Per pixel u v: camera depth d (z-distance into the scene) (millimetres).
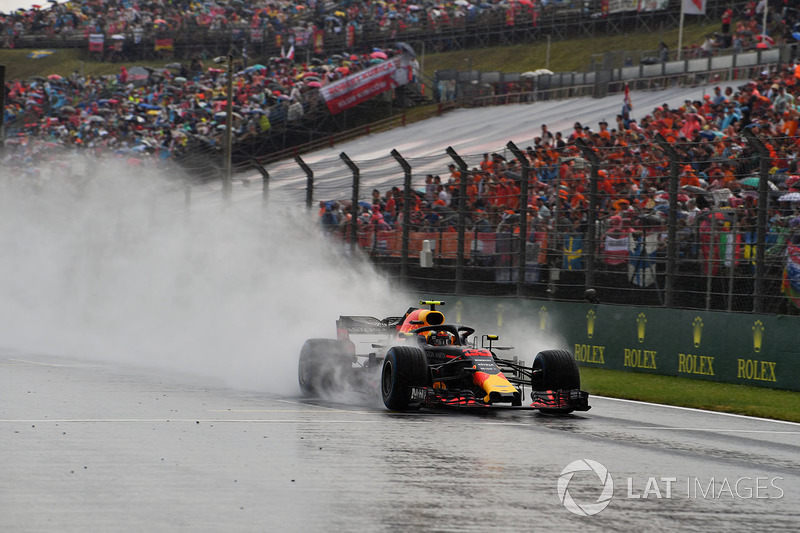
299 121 167875
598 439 33688
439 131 157000
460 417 38438
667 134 92625
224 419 36250
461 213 72312
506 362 42500
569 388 40188
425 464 27844
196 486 24266
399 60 175625
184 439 31391
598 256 63094
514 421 37719
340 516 21422
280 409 39688
